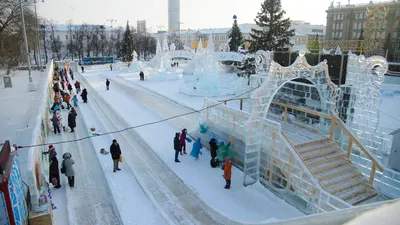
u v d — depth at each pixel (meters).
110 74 49.50
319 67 12.12
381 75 12.91
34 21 47.06
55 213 8.91
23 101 21.09
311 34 104.50
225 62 49.00
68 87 28.77
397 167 11.77
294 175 10.06
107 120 19.25
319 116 13.24
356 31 75.44
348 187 10.49
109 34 105.62
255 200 10.05
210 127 14.26
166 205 9.50
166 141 15.38
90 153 13.63
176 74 44.81
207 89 29.69
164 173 11.84
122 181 10.98
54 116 16.09
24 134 11.79
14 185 6.82
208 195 10.21
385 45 61.28
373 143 13.73
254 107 11.03
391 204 2.68
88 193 10.17
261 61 14.77
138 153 13.82
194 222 8.65
